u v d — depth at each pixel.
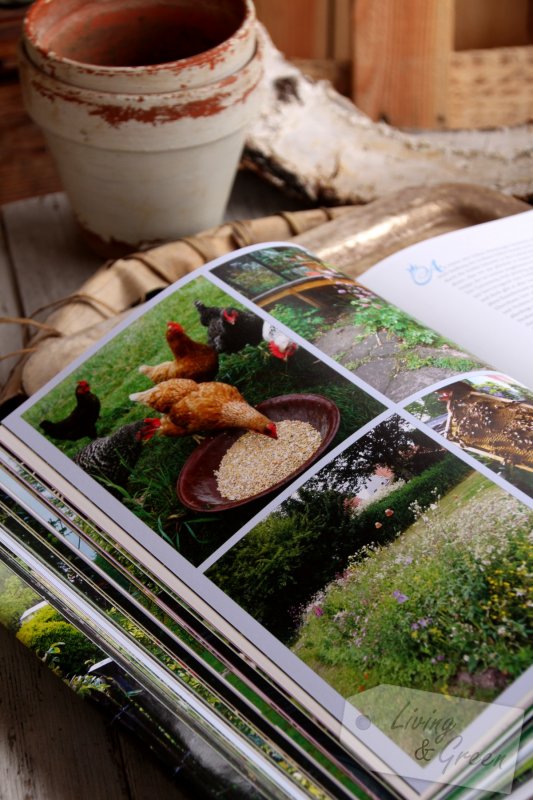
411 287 0.55
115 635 0.41
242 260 0.52
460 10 0.99
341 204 0.74
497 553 0.39
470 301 0.54
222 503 0.42
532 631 0.36
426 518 0.40
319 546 0.40
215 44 0.66
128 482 0.44
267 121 0.77
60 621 0.43
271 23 0.94
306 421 0.44
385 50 0.88
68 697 0.45
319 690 0.37
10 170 0.84
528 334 0.52
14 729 0.44
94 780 0.42
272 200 0.77
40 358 0.53
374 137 0.78
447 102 0.90
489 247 0.57
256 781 0.37
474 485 0.41
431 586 0.38
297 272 0.51
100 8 0.64
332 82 0.91
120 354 0.49
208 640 0.39
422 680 0.36
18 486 0.45
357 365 0.46
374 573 0.39
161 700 0.39
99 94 0.58
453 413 0.44
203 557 0.41
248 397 0.46
